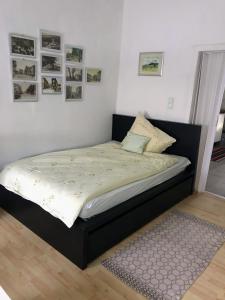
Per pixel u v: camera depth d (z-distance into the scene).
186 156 3.33
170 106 3.43
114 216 2.08
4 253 2.04
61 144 3.30
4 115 2.62
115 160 2.89
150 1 3.34
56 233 2.05
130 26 3.61
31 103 2.83
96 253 2.01
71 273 1.87
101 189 2.05
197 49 3.06
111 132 4.05
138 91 3.71
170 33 3.25
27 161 2.66
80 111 3.44
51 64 2.92
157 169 2.72
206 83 3.13
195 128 3.17
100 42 3.44
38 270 1.88
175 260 2.07
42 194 2.08
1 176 2.53
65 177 2.28
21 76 2.67
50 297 1.66
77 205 1.85
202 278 1.89
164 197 2.78
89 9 3.18
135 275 1.89
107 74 3.69
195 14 3.01
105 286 1.77
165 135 3.29
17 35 2.54
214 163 4.83
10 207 2.56
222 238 2.41
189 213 2.88
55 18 2.84
